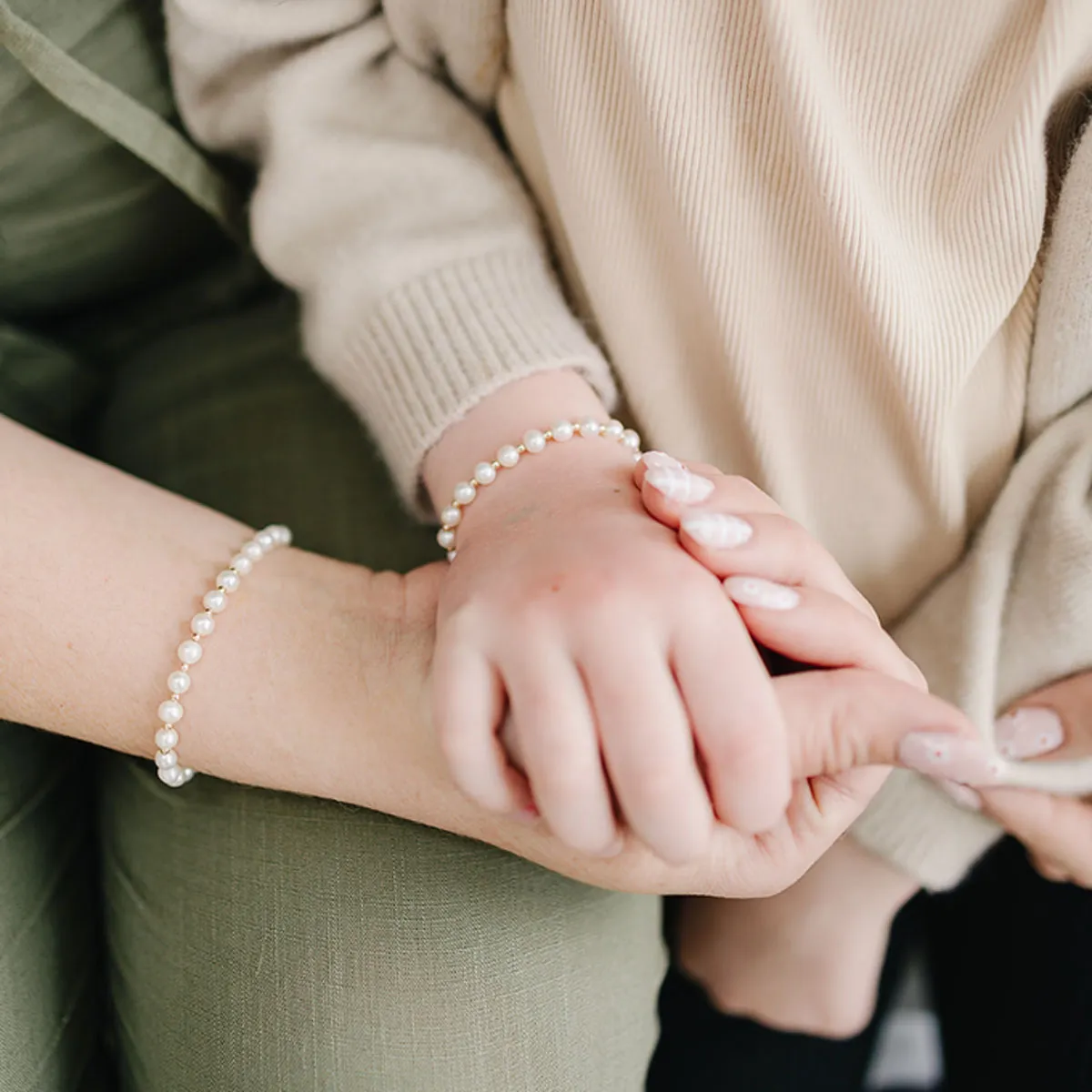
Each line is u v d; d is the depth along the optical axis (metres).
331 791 0.48
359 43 0.54
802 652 0.44
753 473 0.54
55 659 0.47
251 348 0.60
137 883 0.51
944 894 0.66
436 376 0.50
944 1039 0.67
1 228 0.54
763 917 0.61
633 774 0.42
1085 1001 0.60
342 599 0.49
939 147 0.48
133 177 0.55
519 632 0.43
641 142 0.49
